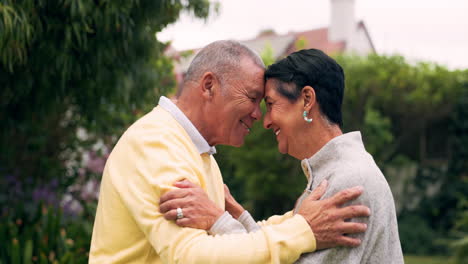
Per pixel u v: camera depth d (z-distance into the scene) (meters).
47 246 3.85
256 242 1.63
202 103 1.97
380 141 11.17
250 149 9.49
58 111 4.47
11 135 4.52
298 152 1.91
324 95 1.82
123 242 1.82
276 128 1.93
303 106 1.83
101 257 1.86
